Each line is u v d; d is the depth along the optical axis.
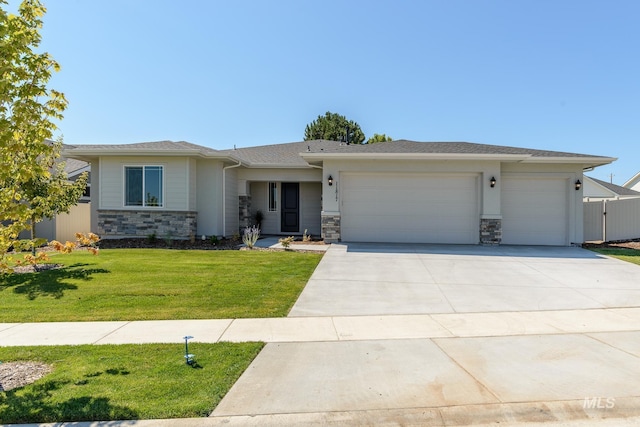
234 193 17.72
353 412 3.56
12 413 3.49
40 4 4.28
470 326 6.09
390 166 14.49
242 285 8.48
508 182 15.01
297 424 3.41
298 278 9.13
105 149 14.93
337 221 14.66
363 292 8.09
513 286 8.58
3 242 4.41
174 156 15.16
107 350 5.04
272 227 19.20
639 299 7.62
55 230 17.22
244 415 3.51
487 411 3.60
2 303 7.28
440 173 14.54
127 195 15.40
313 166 16.31
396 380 4.20
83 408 3.57
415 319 6.46
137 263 10.70
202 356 4.83
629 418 3.56
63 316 6.56
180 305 7.12
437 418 3.53
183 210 15.20
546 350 5.06
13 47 3.75
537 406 3.67
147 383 4.09
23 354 4.93
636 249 13.74
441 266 10.49
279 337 5.58
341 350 5.08
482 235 14.23
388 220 14.84
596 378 4.22
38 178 10.09
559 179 14.92
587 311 6.89
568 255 12.25
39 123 4.33
